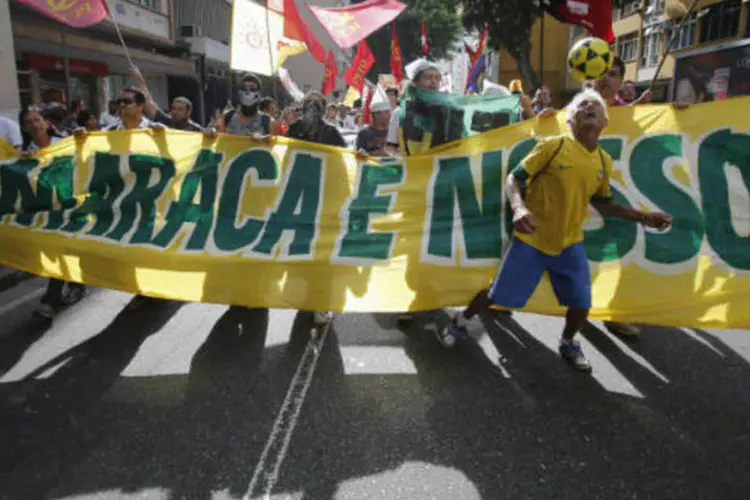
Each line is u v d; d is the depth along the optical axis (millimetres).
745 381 3607
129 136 4477
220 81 24531
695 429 3082
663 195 4004
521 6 21328
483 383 3557
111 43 15750
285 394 3393
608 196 3541
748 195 3846
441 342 4027
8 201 4398
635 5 25938
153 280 4148
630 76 26891
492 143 4234
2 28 9508
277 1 8094
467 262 4086
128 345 4035
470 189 4219
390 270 4109
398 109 5062
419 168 4328
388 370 3709
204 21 24422
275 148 4406
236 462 2754
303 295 4078
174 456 2797
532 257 3484
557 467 2742
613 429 3072
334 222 4266
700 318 3732
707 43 20047
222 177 4406
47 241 4281
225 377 3592
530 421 3141
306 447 2877
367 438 2959
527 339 4223
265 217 4328
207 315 4605
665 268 3881
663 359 3914
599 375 3680
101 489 2557
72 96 14688
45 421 3082
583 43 4543
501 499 2518
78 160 4457
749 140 3881
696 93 16266
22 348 3951
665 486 2617
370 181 4344
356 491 2559
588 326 4477
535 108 5926
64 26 12852
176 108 5566
